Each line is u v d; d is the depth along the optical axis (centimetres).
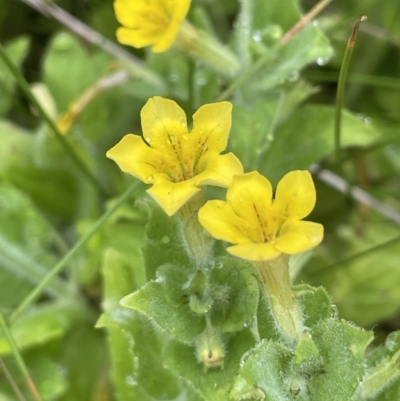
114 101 29
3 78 28
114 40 31
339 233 27
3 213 26
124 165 19
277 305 19
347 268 26
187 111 26
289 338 19
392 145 27
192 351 19
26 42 30
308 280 25
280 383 19
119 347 22
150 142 19
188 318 19
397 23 29
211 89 27
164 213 20
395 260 26
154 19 24
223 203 18
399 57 29
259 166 25
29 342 24
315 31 24
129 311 21
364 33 29
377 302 26
